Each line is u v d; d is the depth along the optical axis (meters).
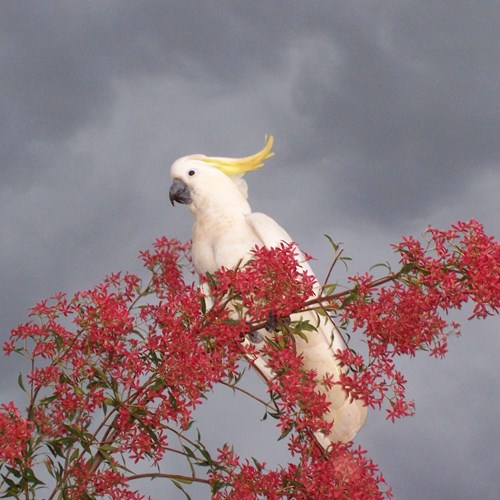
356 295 5.03
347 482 5.16
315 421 5.16
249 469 5.34
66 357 5.42
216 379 5.05
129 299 6.06
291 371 5.23
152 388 5.03
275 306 5.03
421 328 5.06
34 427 5.38
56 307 5.41
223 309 5.22
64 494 5.00
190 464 5.29
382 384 5.12
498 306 4.60
